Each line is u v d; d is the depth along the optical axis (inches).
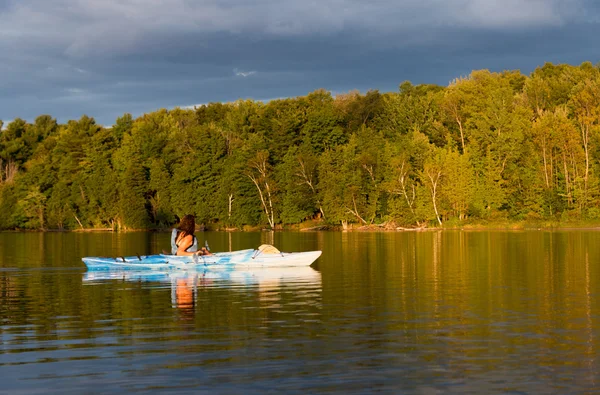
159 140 4448.8
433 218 3523.6
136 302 786.2
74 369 486.9
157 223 4195.4
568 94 4188.0
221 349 539.2
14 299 820.6
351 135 4165.8
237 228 4047.7
